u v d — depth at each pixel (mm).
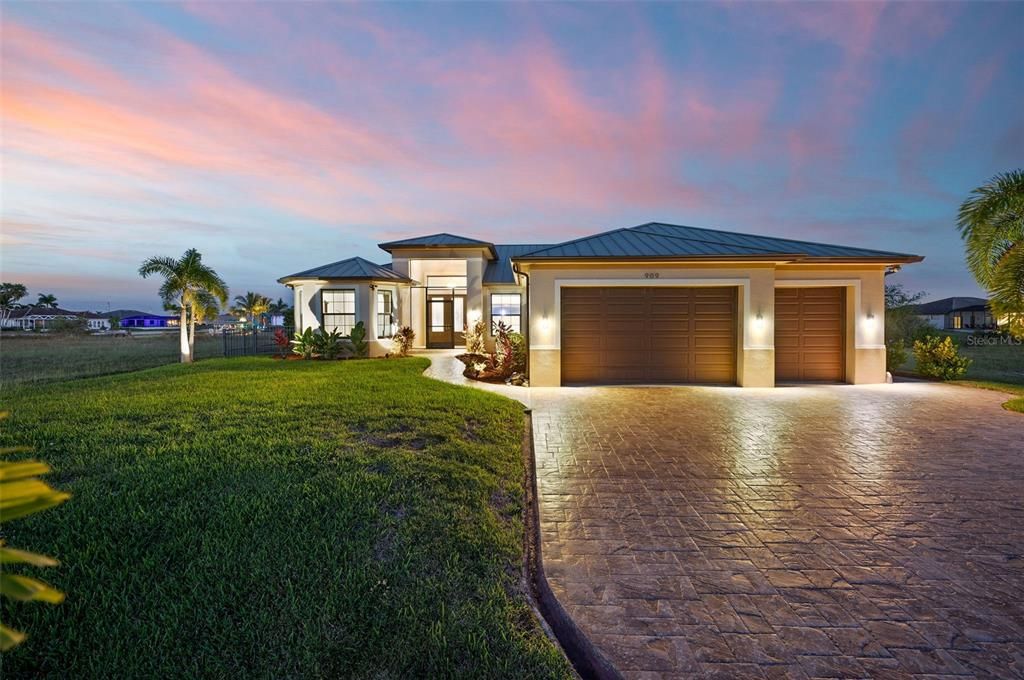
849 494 4988
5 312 72750
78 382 10633
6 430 6141
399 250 19844
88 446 5492
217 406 7758
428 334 21703
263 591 3061
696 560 3676
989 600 3156
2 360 20344
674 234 14359
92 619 2779
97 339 44469
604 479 5453
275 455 5281
